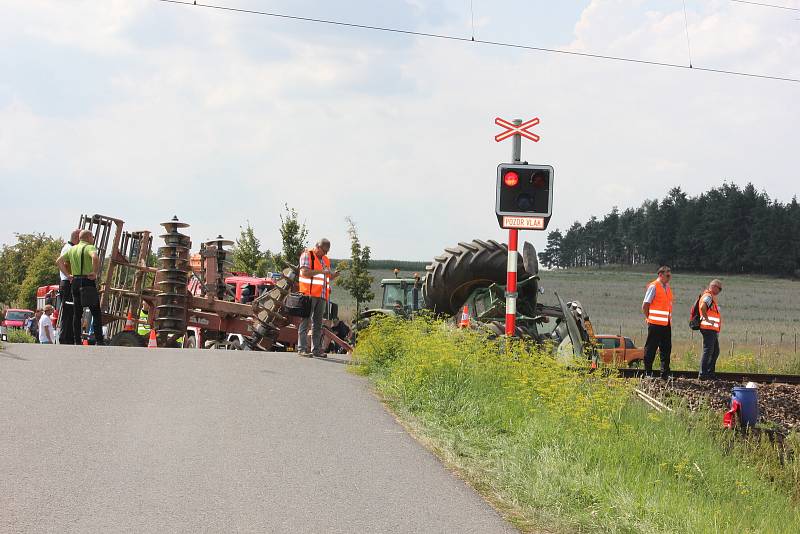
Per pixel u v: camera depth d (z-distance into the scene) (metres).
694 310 19.30
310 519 6.32
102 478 7.07
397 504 6.86
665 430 10.27
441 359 12.00
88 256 18.67
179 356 15.02
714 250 167.38
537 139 15.01
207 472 7.45
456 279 20.23
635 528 6.65
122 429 8.86
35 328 32.06
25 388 10.81
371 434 9.41
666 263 179.50
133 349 15.97
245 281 26.27
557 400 9.95
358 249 42.03
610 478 7.76
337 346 23.94
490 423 10.09
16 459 7.51
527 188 14.76
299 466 7.86
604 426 9.05
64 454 7.76
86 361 13.49
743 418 11.90
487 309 20.08
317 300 16.53
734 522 7.55
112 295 24.20
